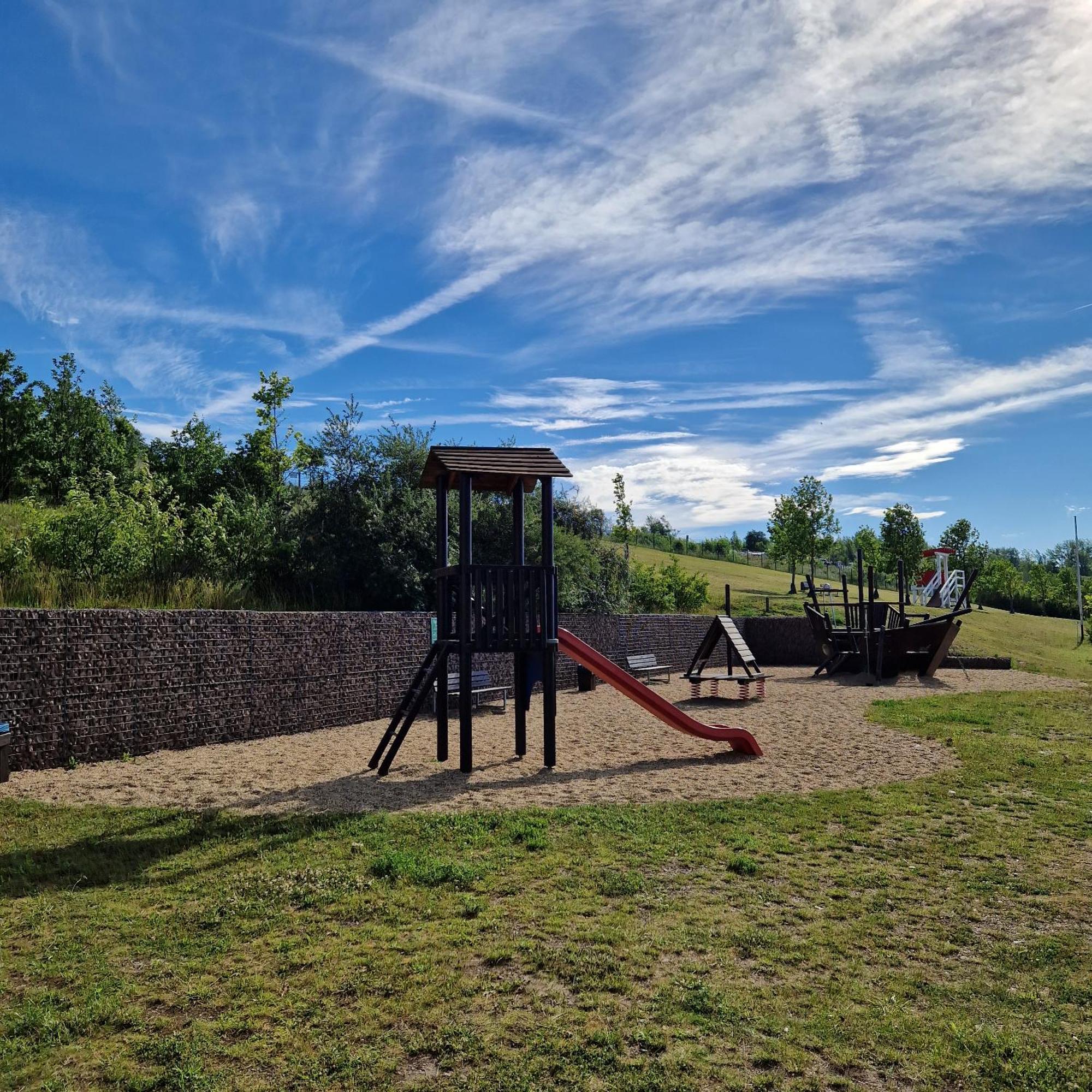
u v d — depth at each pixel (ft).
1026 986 15.19
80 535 48.70
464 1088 11.88
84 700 33.88
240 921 17.65
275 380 90.27
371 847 22.71
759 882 20.38
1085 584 240.94
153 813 25.93
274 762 35.24
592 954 15.99
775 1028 13.48
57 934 17.03
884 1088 12.06
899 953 16.49
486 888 19.56
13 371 80.53
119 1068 12.41
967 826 25.52
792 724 47.62
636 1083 11.97
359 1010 14.01
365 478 69.46
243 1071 12.35
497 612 35.37
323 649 46.01
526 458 37.14
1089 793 29.76
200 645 38.99
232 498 76.79
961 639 109.29
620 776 32.89
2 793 28.37
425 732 44.37
